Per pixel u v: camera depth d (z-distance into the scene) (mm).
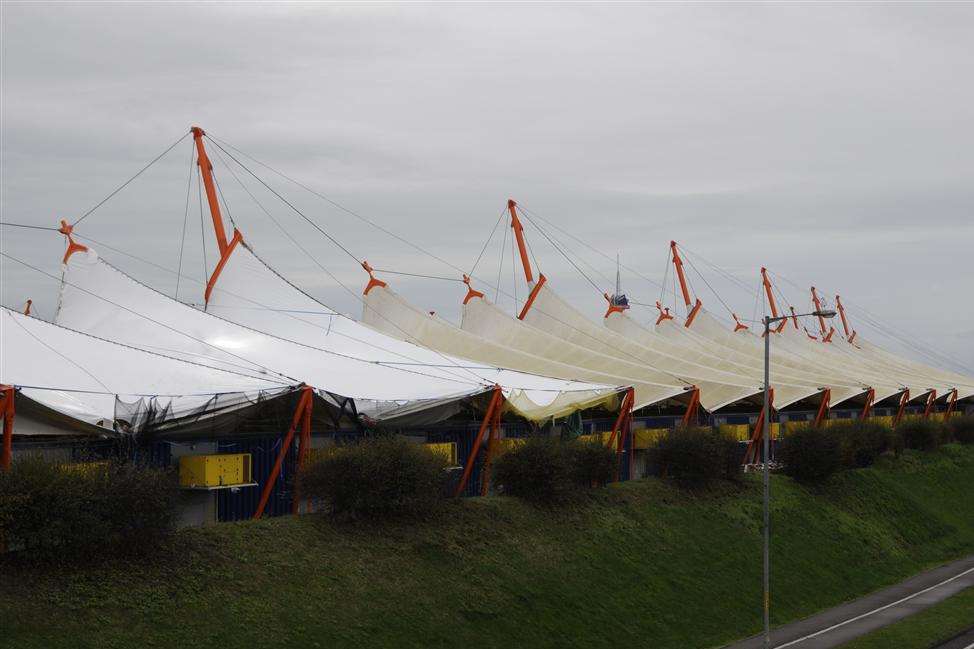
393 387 39281
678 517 45625
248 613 26328
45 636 22531
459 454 43031
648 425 59250
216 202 53156
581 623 33438
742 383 62656
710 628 36875
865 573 48594
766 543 32938
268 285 51781
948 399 101000
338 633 27172
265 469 35250
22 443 29656
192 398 31453
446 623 29969
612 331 69875
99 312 43750
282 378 35500
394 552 32375
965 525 63469
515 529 37562
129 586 25391
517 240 71500
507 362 56344
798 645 35594
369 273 63844
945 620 39406
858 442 65625
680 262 94812
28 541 24359
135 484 26766
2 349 30359
